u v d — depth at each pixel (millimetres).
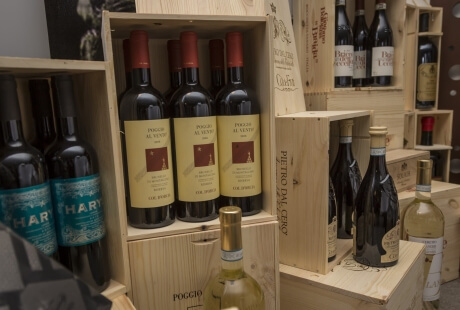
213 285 650
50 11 775
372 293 740
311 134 802
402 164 1260
